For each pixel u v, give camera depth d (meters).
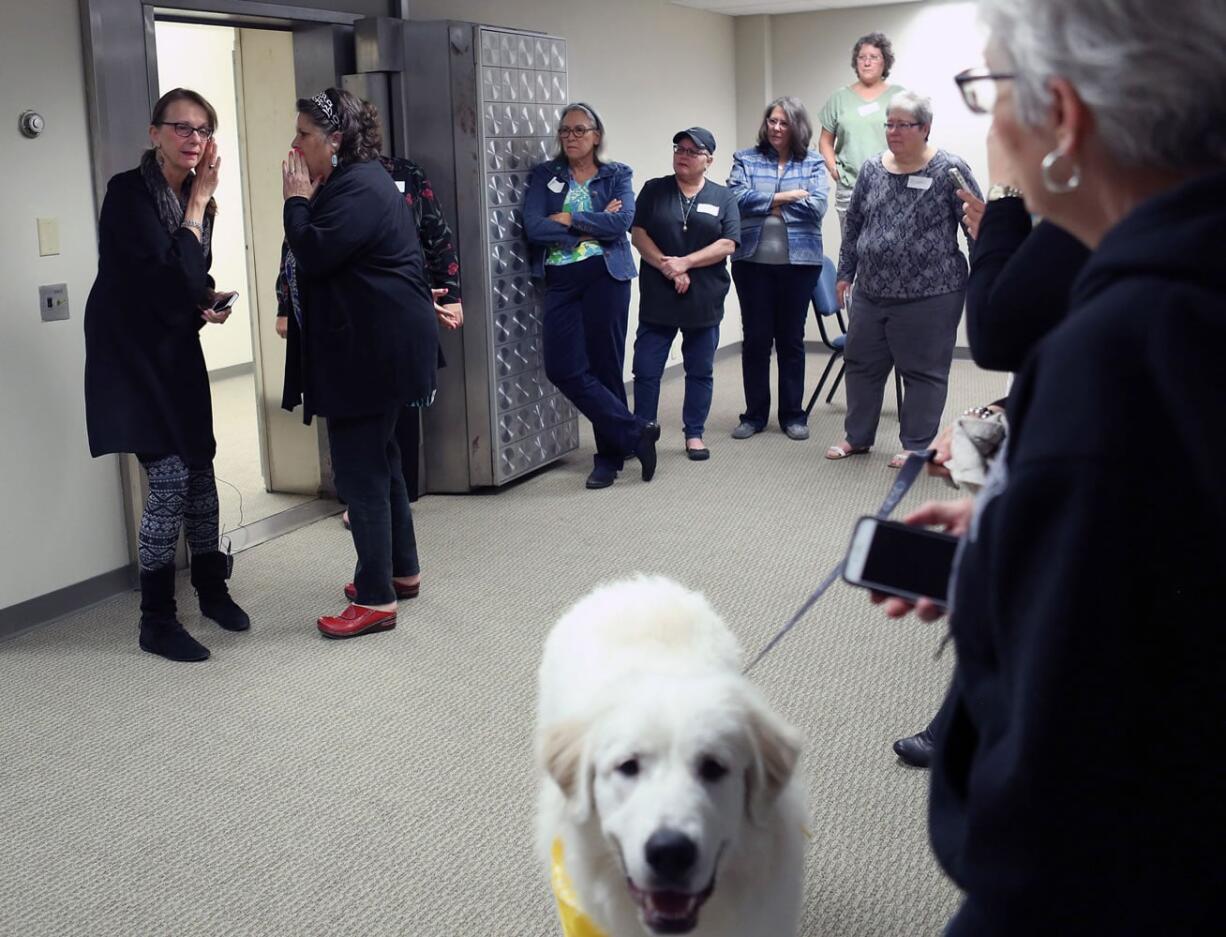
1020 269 1.19
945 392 5.52
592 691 1.79
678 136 5.56
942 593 1.16
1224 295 0.77
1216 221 0.78
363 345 3.53
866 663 3.52
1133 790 0.82
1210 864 0.83
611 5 7.16
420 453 5.33
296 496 5.38
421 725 3.20
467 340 5.18
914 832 2.62
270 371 5.31
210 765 3.00
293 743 3.11
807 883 2.44
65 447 4.00
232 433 6.62
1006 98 0.91
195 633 3.84
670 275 5.52
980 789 0.88
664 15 7.80
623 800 1.54
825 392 7.44
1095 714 0.81
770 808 1.64
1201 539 0.78
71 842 2.66
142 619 3.71
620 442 5.42
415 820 2.73
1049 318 1.17
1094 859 0.84
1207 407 0.75
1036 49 0.85
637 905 1.57
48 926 2.36
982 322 1.25
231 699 3.38
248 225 5.20
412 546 4.07
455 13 5.75
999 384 7.73
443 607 4.03
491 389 5.23
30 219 3.83
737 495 5.29
